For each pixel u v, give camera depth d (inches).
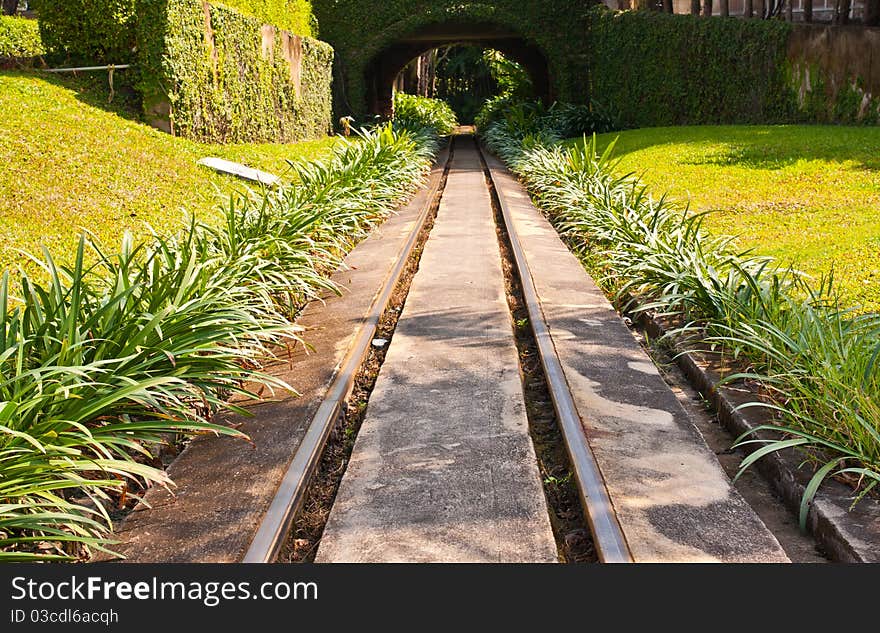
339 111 1339.8
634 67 1144.8
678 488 152.5
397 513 145.6
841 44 805.9
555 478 169.2
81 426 141.0
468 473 159.8
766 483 167.5
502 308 283.9
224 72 717.9
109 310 178.5
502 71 1649.9
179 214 445.1
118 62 628.7
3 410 135.6
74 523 137.5
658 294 282.4
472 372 217.5
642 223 339.6
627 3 1269.7
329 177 447.2
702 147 721.0
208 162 568.1
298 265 287.0
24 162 438.0
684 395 215.8
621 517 141.9
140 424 156.9
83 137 509.0
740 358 219.8
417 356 232.8
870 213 416.5
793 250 345.1
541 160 684.1
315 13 1321.4
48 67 634.2
